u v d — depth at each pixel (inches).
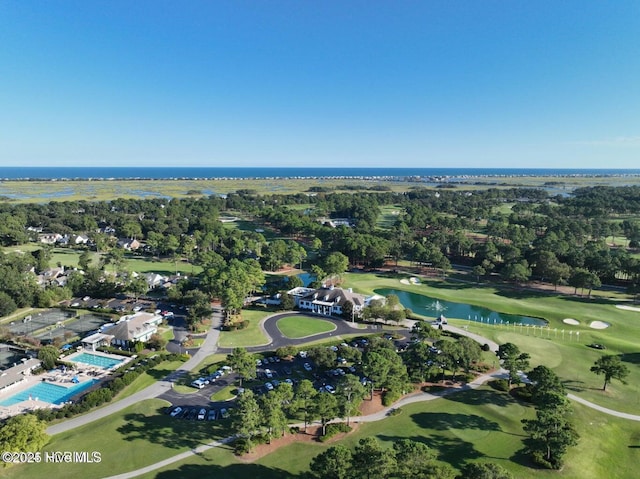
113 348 4544.8
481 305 6299.2
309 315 5698.8
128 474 2635.3
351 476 2321.6
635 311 5890.8
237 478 2605.8
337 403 3063.5
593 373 4040.4
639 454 2898.6
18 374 3892.7
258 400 3036.4
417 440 2997.0
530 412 3393.2
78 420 3253.0
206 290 6043.3
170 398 3572.8
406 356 4010.8
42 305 5792.3
